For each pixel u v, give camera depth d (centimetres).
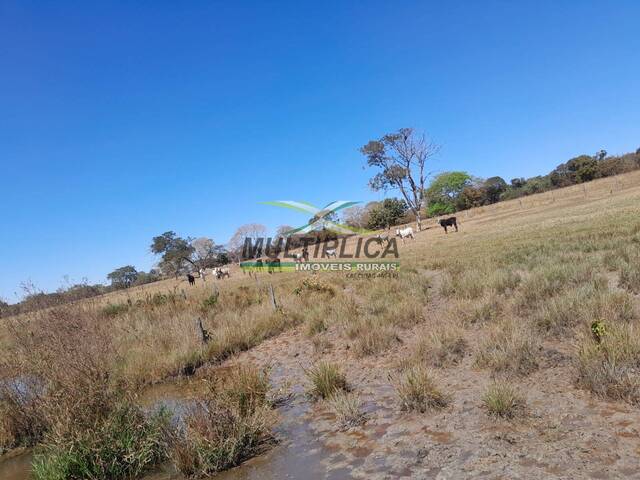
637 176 6188
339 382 714
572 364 600
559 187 7981
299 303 1496
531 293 945
